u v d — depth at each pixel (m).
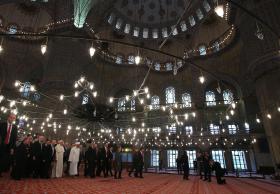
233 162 25.91
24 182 6.74
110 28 35.75
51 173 9.39
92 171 9.72
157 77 35.81
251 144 25.00
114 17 36.03
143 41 38.44
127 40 37.94
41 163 8.66
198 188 7.56
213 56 32.22
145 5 38.69
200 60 33.16
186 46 36.22
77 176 10.28
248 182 11.57
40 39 30.33
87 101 28.78
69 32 27.09
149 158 28.84
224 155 26.36
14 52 29.50
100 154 10.61
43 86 25.27
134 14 38.62
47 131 23.55
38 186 5.96
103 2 29.98
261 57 18.84
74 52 27.22
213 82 32.09
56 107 24.39
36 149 8.47
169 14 38.72
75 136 23.91
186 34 36.19
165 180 10.59
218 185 9.16
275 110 17.70
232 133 27.00
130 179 9.93
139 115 31.77
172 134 28.80
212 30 34.22
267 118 18.52
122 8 36.84
